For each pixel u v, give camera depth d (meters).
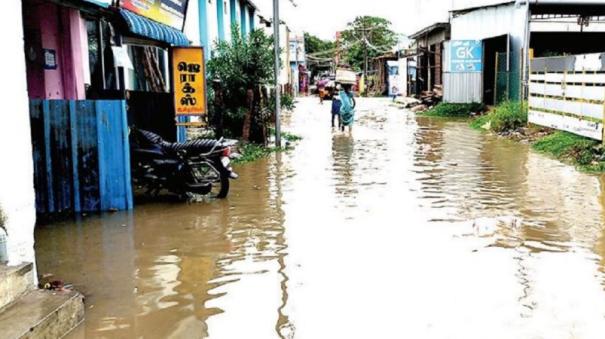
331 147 15.01
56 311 4.15
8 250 4.50
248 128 14.73
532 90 16.42
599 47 26.88
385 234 6.66
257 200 8.60
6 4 4.54
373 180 10.12
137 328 4.35
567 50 27.00
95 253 6.12
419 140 16.38
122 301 4.84
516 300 4.73
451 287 5.03
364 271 5.46
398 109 31.81
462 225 7.00
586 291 4.91
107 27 10.34
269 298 4.87
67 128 7.76
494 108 22.08
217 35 22.59
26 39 8.81
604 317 4.41
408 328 4.27
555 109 14.62
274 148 14.37
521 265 5.56
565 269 5.44
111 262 5.82
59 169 7.79
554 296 4.81
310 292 4.98
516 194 8.73
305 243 6.38
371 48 60.75
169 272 5.52
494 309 4.57
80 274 5.49
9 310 4.15
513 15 22.41
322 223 7.20
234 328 4.33
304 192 9.15
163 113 11.05
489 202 8.22
